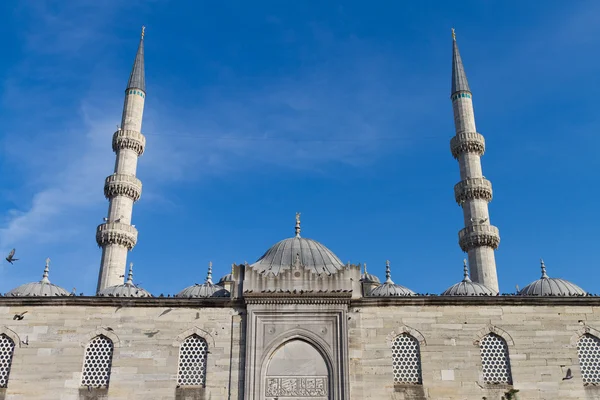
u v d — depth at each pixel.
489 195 65.69
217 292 39.75
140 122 70.19
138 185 66.06
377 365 35.44
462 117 70.06
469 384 35.22
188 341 36.38
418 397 34.81
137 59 73.81
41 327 36.38
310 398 34.41
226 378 35.19
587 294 38.91
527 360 35.75
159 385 35.16
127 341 36.12
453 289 44.00
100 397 34.91
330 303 36.38
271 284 36.75
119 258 61.81
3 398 34.78
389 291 46.38
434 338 36.19
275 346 35.53
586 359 36.03
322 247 41.12
